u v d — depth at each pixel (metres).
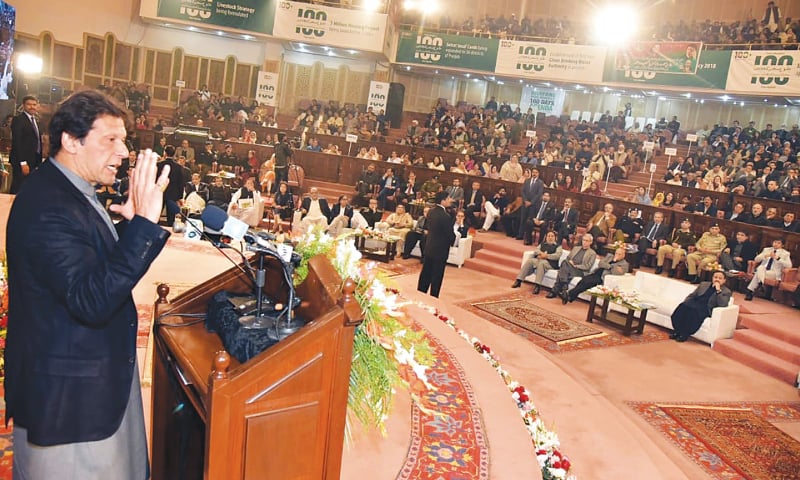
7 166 11.08
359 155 18.23
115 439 1.84
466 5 25.41
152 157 1.73
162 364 2.31
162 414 2.34
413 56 21.69
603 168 18.58
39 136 9.24
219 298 2.35
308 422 1.89
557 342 9.15
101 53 20.38
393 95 22.42
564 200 15.52
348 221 13.30
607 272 11.44
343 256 2.63
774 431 6.95
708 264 12.17
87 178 1.79
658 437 6.53
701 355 9.30
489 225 15.55
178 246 7.38
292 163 17.08
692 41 20.48
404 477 2.99
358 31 19.94
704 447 6.43
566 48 20.12
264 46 22.22
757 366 8.95
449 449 3.34
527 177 16.31
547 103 25.11
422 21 22.25
